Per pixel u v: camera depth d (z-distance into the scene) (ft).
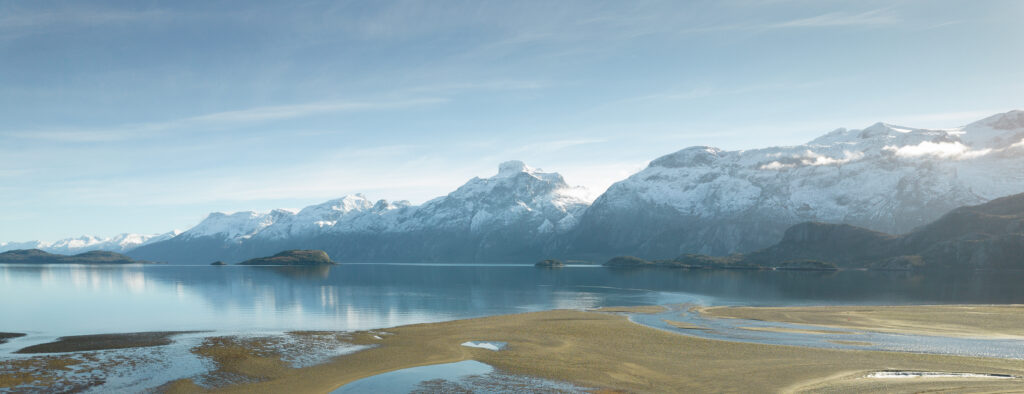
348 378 144.15
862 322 239.91
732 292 467.52
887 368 149.59
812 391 128.67
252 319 286.66
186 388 132.98
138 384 134.82
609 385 136.46
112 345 181.68
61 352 170.09
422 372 150.10
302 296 442.91
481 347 184.55
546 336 205.46
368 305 362.12
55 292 500.33
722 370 149.59
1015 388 127.95
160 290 524.11
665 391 131.23
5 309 344.49
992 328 220.02
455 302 382.42
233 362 156.97
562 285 601.21
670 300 388.16
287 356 166.09
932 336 201.87
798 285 564.71
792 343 188.96
